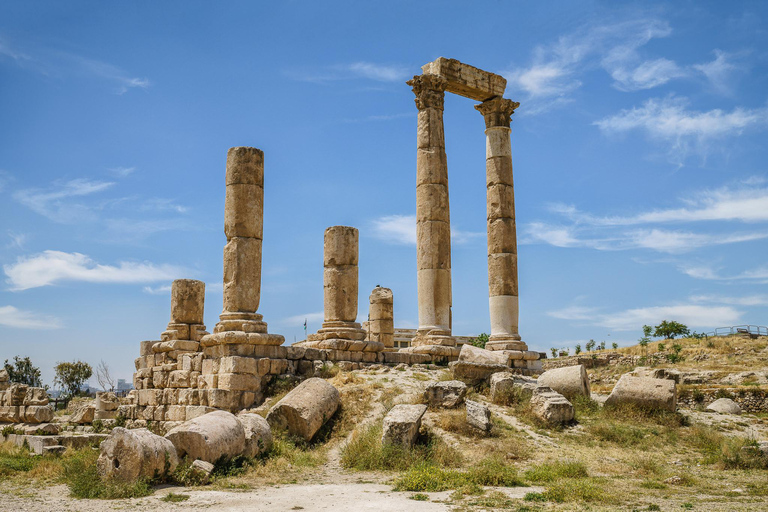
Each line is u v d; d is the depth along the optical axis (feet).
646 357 172.04
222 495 46.60
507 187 105.40
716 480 54.44
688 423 74.79
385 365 90.38
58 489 50.93
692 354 171.83
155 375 87.97
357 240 95.61
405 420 59.93
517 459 58.80
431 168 99.50
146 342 102.78
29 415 85.05
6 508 42.98
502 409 73.31
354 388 75.20
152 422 85.10
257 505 43.21
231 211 81.46
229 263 80.84
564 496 45.24
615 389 78.95
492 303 102.78
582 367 83.35
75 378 220.84
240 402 74.84
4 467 58.95
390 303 125.18
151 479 49.83
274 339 79.56
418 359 95.50
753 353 163.73
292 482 52.26
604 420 73.51
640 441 67.10
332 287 93.50
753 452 60.70
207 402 77.10
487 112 108.58
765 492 49.19
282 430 65.31
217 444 54.13
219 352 78.48
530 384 76.74
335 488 49.29
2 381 101.40
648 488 50.42
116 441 50.19
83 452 62.90
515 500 44.27
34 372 223.10
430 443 61.41
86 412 104.99
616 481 52.60
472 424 64.18
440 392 70.74
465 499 44.68
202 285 95.25
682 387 114.21
